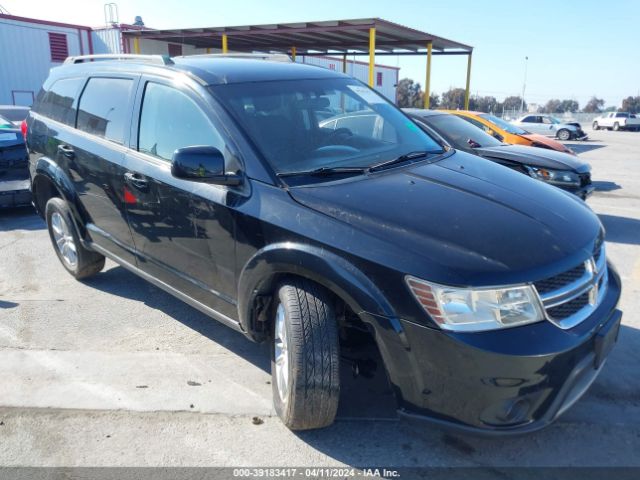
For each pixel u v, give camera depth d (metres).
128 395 3.36
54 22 22.83
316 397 2.76
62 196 4.72
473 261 2.42
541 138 10.64
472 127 7.92
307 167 3.16
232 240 3.10
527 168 6.79
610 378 3.52
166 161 3.62
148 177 3.66
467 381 2.37
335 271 2.57
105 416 3.16
